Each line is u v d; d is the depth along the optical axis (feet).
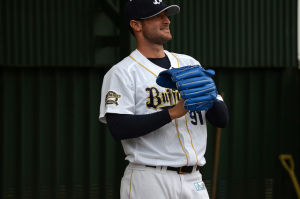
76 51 59.36
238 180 64.54
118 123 28.04
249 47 63.93
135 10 29.17
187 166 28.86
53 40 59.11
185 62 30.73
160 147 28.71
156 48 29.71
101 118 29.63
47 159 59.93
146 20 29.17
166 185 28.66
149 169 28.84
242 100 65.05
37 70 59.77
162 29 29.35
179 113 26.96
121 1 53.72
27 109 59.72
